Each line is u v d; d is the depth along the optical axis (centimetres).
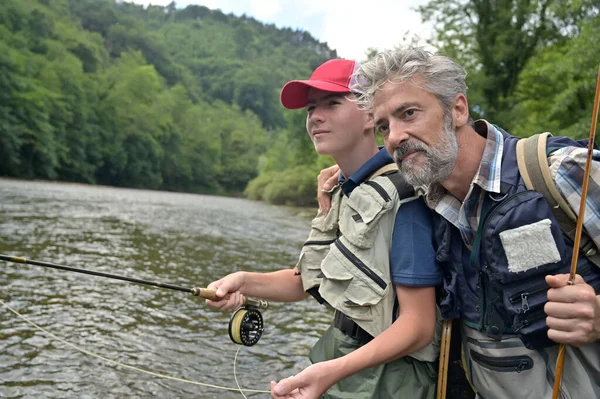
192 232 1565
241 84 15312
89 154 6425
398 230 186
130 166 7206
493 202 162
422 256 183
